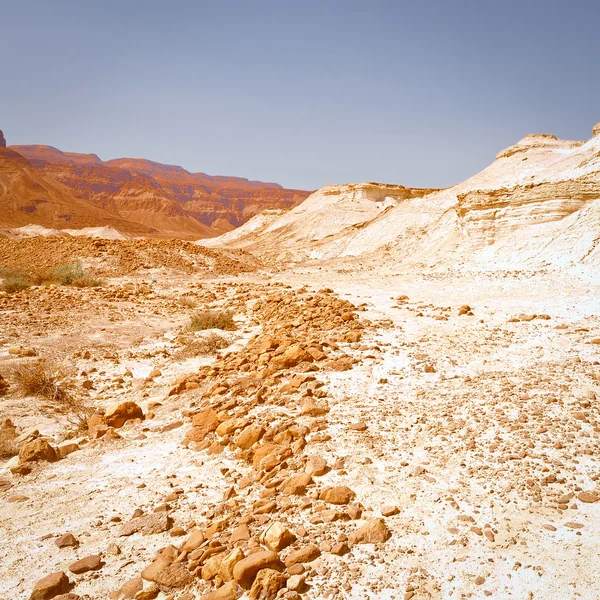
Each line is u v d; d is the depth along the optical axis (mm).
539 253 21250
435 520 4820
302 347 9672
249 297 19266
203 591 4180
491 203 24234
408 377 8633
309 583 4160
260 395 7992
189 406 8367
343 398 7789
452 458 5816
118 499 5750
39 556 4770
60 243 28922
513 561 4238
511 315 12820
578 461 5531
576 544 4355
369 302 16344
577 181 22188
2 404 8898
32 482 6273
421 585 4062
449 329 11789
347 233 47719
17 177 147750
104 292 20000
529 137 52406
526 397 7129
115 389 9875
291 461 6020
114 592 4211
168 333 14562
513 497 5031
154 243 30688
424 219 42562
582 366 8297
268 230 70188
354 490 5402
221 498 5602
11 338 12797
